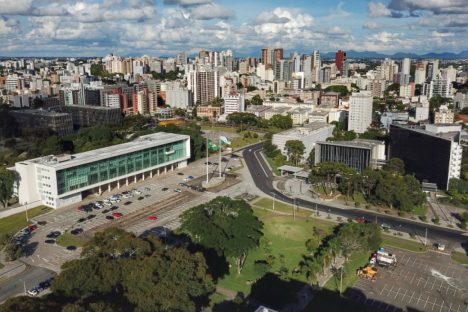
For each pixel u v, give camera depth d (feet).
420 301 631.15
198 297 621.72
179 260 549.95
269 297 633.61
